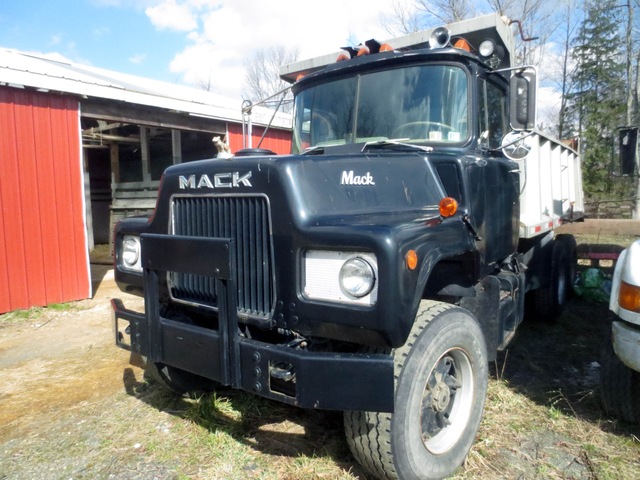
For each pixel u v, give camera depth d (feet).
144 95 26.35
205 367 8.47
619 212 63.10
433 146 11.03
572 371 14.07
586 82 88.17
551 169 17.79
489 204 10.76
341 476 8.98
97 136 35.32
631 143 15.03
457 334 8.87
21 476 9.44
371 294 7.25
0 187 21.79
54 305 23.17
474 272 10.16
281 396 7.58
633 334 9.37
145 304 9.37
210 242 8.16
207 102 32.58
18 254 22.41
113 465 9.68
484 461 9.50
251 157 8.87
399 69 11.68
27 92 22.52
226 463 9.49
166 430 10.97
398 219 8.25
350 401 7.29
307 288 7.87
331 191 8.40
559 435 10.45
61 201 23.85
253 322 8.43
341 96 12.37
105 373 14.78
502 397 12.08
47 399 13.01
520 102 10.62
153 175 40.98
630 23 73.05
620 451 9.80
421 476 8.39
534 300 18.35
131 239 10.93
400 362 7.98
